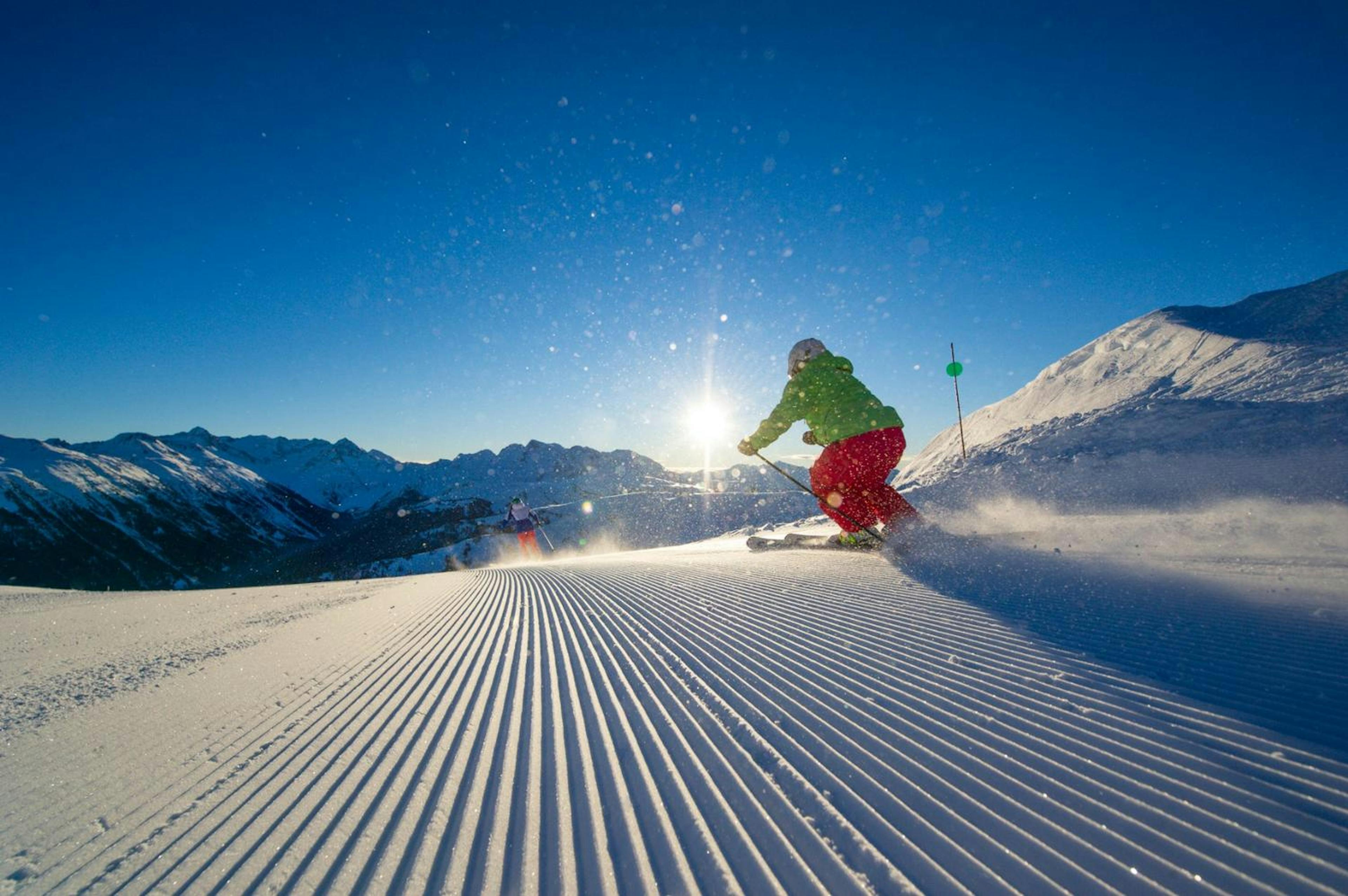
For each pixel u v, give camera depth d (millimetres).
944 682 2359
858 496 5988
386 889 1362
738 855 1405
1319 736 1618
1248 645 2383
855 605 3898
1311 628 2516
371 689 3117
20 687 3816
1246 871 1163
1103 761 1629
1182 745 1664
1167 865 1209
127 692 3465
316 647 4453
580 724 2344
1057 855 1279
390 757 2146
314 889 1377
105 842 1666
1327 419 10312
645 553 12617
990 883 1218
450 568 51719
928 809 1504
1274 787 1415
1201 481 8586
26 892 1424
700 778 1795
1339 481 7152
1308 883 1107
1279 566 3713
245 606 8383
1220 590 3289
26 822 1827
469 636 4457
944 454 23125
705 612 4293
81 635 6094
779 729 2088
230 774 2102
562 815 1656
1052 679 2256
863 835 1428
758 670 2801
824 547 7043
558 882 1351
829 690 2410
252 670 3785
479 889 1342
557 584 7289
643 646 3551
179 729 2648
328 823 1690
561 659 3451
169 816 1801
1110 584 3676
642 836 1521
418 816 1699
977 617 3256
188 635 5734
